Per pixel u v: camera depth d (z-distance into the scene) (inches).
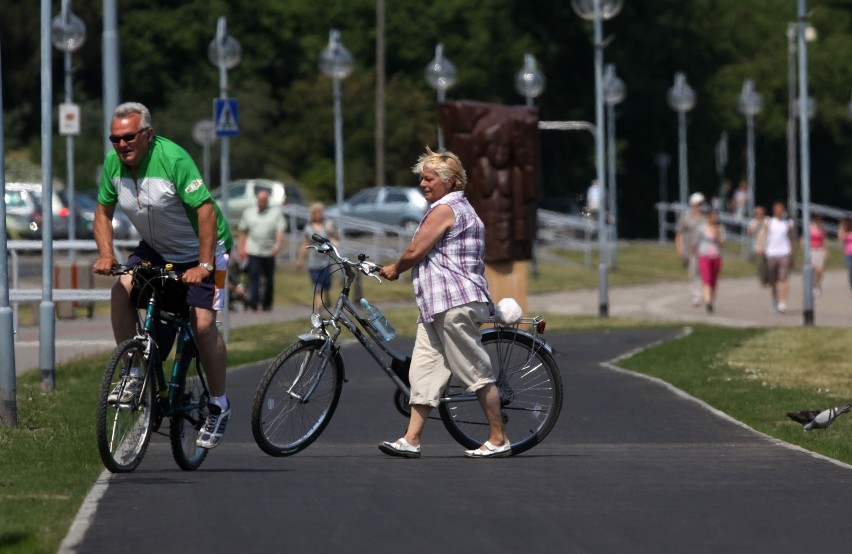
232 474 1076.5
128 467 1064.2
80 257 3346.5
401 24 7854.3
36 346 2325.3
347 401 1678.2
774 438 1369.3
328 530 845.8
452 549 796.6
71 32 3617.1
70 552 779.4
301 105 7682.1
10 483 1017.5
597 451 1259.8
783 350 2338.8
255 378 1915.6
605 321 3142.2
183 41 7608.3
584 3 3358.8
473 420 1227.2
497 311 1205.1
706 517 896.9
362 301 1205.1
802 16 2997.0
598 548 802.8
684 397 1715.1
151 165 1055.6
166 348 1095.6
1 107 1396.4
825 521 886.4
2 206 1392.7
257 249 3329.2
